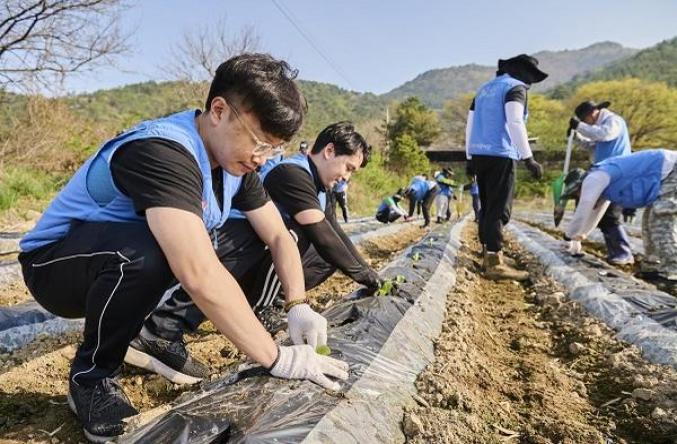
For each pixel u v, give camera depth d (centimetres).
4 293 381
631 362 248
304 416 153
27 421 184
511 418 198
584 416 204
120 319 160
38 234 171
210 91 147
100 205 163
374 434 164
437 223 1474
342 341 217
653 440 186
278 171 253
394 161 3453
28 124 962
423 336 260
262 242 247
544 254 554
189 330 223
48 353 250
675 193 426
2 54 875
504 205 455
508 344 300
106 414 165
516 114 414
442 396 200
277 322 273
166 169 140
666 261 437
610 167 445
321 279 309
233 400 157
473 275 479
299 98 147
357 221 1284
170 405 169
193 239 137
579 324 321
